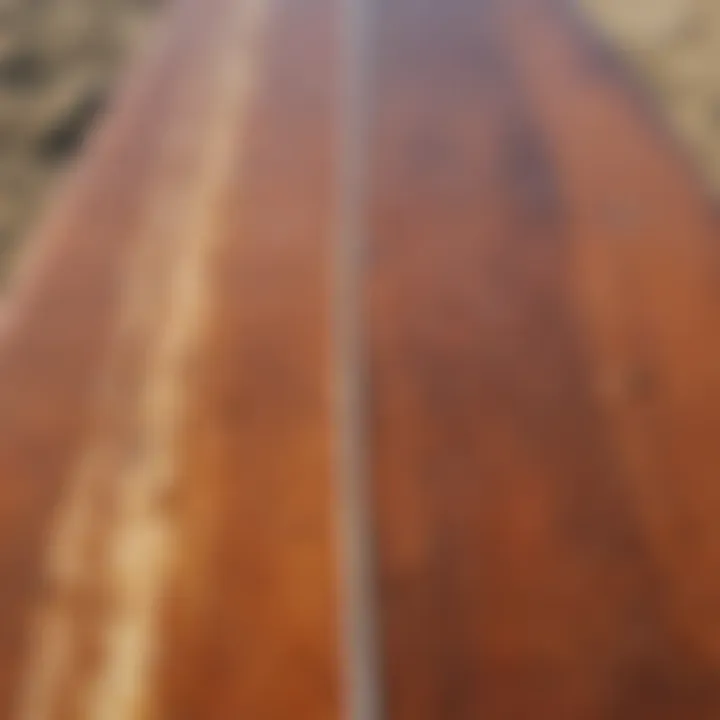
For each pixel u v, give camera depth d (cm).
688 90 123
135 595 62
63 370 79
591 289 85
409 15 131
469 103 113
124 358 80
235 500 68
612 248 90
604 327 81
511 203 97
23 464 71
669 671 58
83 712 57
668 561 64
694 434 72
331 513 67
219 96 116
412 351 79
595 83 117
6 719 57
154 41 130
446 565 64
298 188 99
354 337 81
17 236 108
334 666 58
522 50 124
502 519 66
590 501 68
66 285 88
